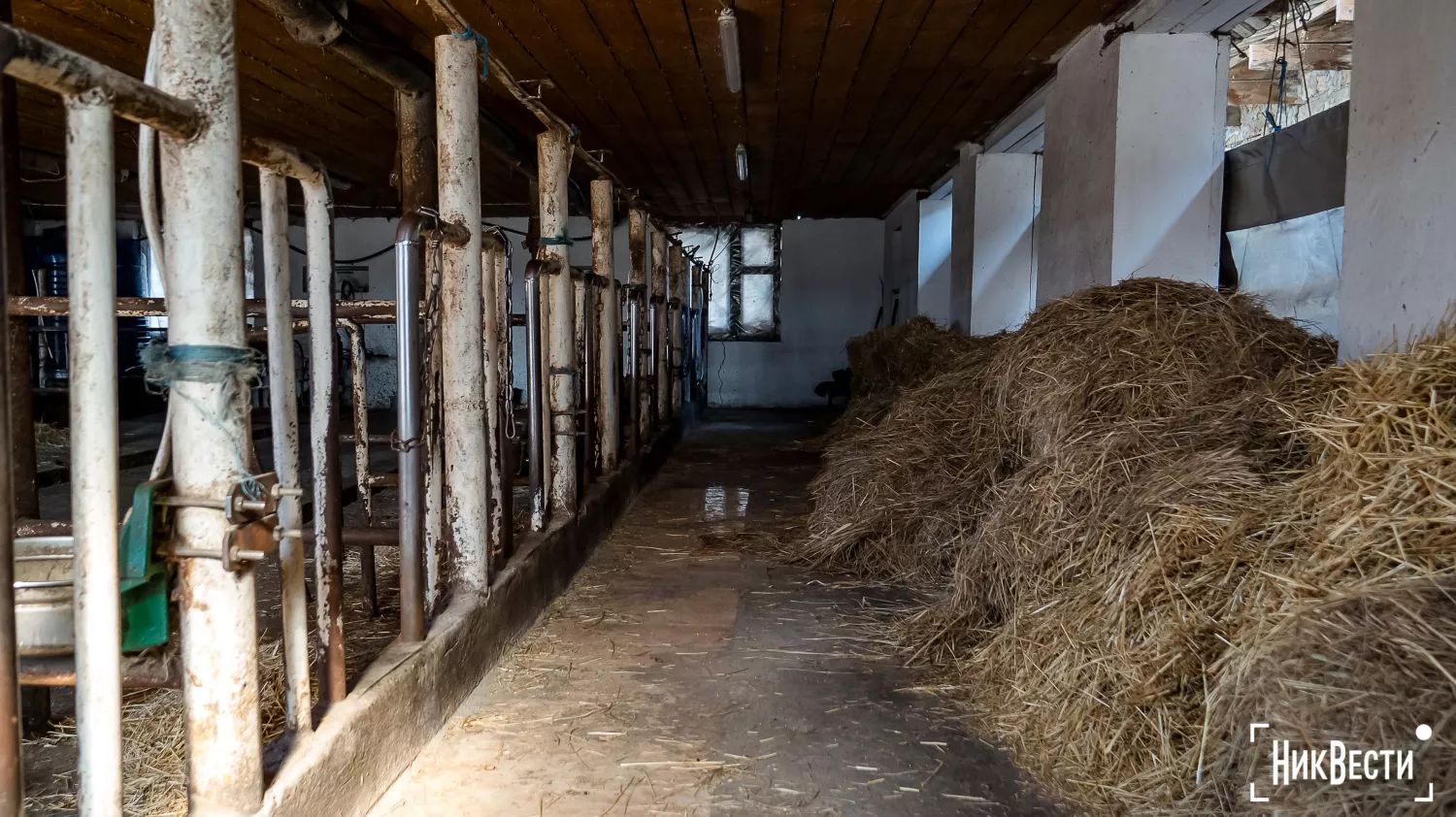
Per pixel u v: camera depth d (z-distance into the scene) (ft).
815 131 21.43
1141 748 6.22
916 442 13.35
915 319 24.00
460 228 8.09
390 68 12.69
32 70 3.32
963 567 9.80
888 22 13.79
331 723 5.89
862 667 9.09
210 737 4.65
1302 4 13.07
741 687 8.54
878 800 6.49
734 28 13.26
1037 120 19.12
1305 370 8.55
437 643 7.51
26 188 26.81
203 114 4.33
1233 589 6.16
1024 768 6.90
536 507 11.41
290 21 10.92
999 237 22.35
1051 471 8.83
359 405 9.96
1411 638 4.33
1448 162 6.63
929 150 23.79
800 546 13.70
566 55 15.42
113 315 3.88
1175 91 12.80
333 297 6.11
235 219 4.53
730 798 6.52
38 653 4.56
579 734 7.52
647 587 11.97
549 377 12.21
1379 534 5.25
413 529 7.33
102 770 4.00
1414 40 6.99
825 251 38.24
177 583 4.83
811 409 38.24
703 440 28.40
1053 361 10.03
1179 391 8.83
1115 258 13.01
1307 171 10.91
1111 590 6.96
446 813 6.27
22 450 7.73
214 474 4.50
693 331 31.40
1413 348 6.25
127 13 13.55
